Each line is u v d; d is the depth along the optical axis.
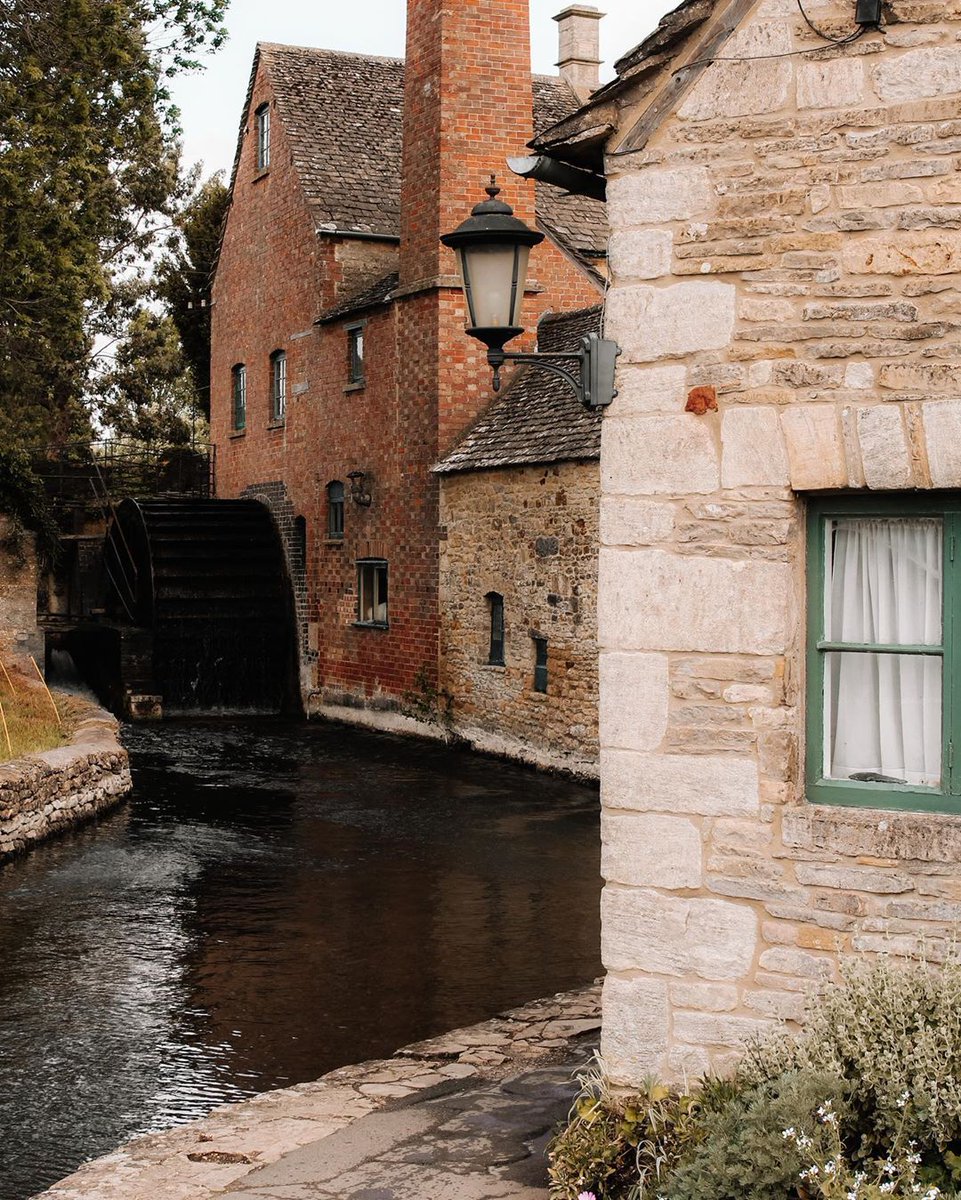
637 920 5.23
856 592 5.16
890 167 4.89
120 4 15.84
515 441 17.38
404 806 15.04
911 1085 4.16
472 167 19.12
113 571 26.33
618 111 5.29
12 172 15.20
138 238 33.62
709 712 5.13
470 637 18.39
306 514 23.31
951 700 4.95
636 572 5.25
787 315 5.04
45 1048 7.89
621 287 5.30
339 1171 5.08
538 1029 7.09
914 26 4.86
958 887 4.74
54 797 13.62
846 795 5.09
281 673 23.81
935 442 4.82
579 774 16.00
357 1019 8.32
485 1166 5.07
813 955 4.94
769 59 5.05
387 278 21.66
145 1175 5.18
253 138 25.50
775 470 5.04
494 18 19.17
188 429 36.69
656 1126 4.68
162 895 11.36
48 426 29.39
